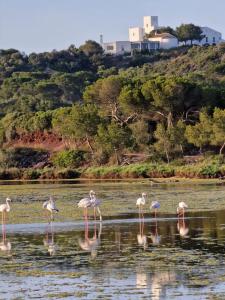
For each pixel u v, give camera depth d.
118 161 108.69
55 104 161.00
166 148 105.88
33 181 97.06
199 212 50.66
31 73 191.38
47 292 26.97
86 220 45.25
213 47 188.12
